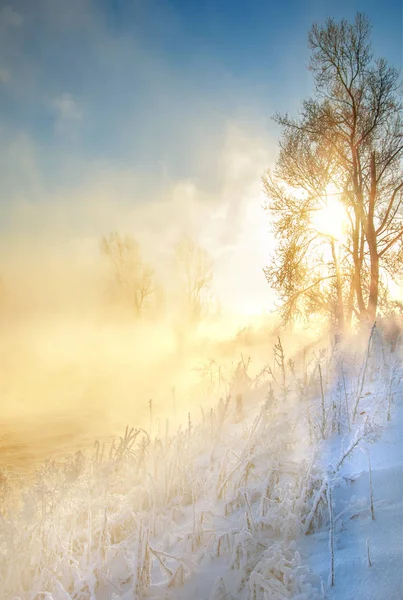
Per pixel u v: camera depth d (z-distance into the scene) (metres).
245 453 4.23
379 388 5.57
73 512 4.23
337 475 3.60
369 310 15.44
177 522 3.95
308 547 2.94
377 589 2.39
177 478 4.56
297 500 3.28
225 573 2.98
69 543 3.77
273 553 2.82
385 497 3.18
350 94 16.61
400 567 2.49
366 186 16.95
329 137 16.80
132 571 3.15
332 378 6.71
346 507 3.21
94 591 3.13
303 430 4.93
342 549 2.80
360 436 3.67
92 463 4.84
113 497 4.47
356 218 16.23
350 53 16.62
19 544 3.69
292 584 2.55
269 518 3.26
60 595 3.05
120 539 3.86
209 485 4.35
